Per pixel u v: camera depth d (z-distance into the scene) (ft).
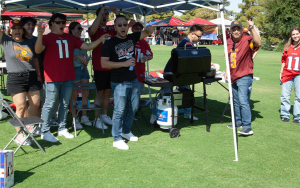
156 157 12.84
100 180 10.74
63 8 20.49
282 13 73.20
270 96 25.94
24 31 13.61
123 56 13.29
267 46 83.56
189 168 11.76
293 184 10.58
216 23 80.94
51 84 14.03
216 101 24.32
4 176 9.72
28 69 13.73
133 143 14.62
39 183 10.46
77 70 17.29
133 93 14.06
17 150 12.44
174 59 15.06
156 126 17.11
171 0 17.49
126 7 20.72
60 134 15.65
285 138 15.40
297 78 17.70
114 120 13.84
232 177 11.04
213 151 13.55
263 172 11.48
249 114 15.66
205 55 15.31
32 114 14.70
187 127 17.38
